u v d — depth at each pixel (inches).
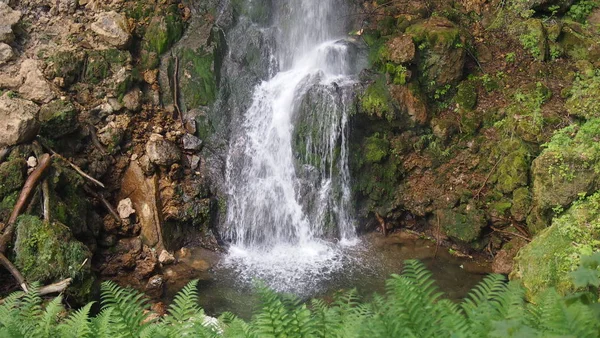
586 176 298.5
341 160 396.2
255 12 455.8
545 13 441.1
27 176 315.6
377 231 405.7
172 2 433.1
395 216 403.5
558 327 102.8
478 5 450.3
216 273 352.5
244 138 411.5
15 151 318.0
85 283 299.0
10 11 376.2
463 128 393.1
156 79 406.9
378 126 400.2
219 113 416.2
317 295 327.6
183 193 382.9
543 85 388.2
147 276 343.0
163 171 382.0
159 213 368.8
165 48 418.6
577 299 102.7
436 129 395.2
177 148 387.9
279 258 374.6
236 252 379.9
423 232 399.5
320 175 398.6
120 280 339.0
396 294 126.4
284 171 403.5
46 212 306.2
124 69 387.9
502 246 367.6
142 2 422.9
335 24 460.8
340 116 389.1
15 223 296.2
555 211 310.7
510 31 426.3
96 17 403.9
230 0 453.4
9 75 358.3
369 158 398.0
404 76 393.1
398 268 361.4
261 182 403.2
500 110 390.0
